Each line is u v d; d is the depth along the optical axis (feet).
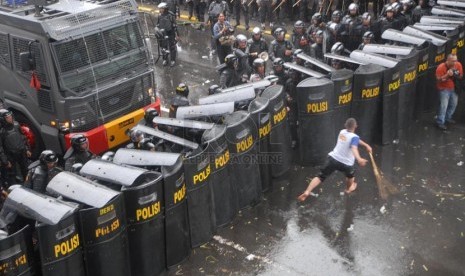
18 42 35.65
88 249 24.61
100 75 35.91
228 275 27.61
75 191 25.07
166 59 57.57
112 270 25.35
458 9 49.75
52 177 27.96
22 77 36.47
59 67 34.14
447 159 37.42
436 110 43.45
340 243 29.68
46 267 23.48
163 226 27.04
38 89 35.42
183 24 70.59
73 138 29.94
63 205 23.85
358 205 32.81
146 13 76.48
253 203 33.01
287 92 37.81
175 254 27.91
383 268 27.66
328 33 46.29
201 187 28.63
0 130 34.01
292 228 31.07
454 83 40.37
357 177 35.50
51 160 27.81
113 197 24.57
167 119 31.27
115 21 36.37
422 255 28.48
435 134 40.81
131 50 37.47
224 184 30.50
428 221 31.12
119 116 37.24
